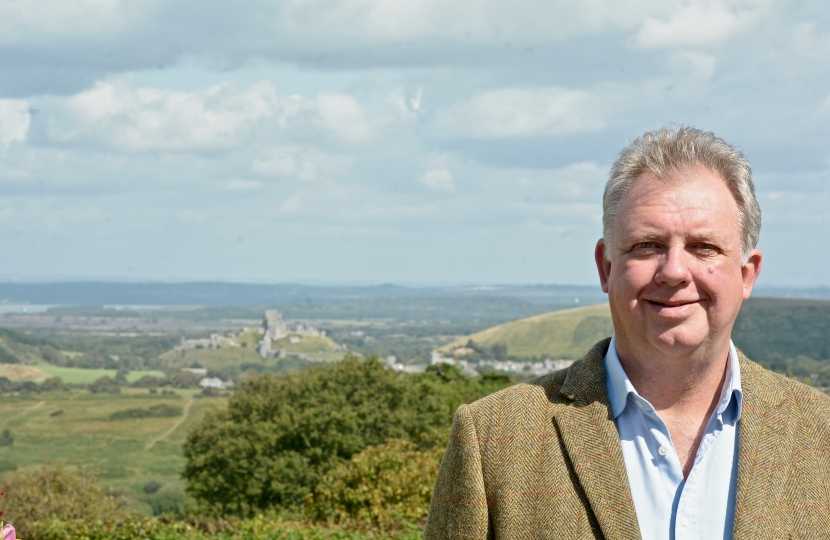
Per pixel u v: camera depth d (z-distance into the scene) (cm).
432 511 191
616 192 191
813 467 179
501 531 179
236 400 4175
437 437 1545
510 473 181
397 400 3691
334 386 3841
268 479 3562
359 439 3500
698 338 177
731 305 181
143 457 8119
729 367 186
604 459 178
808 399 189
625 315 184
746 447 178
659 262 181
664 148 187
